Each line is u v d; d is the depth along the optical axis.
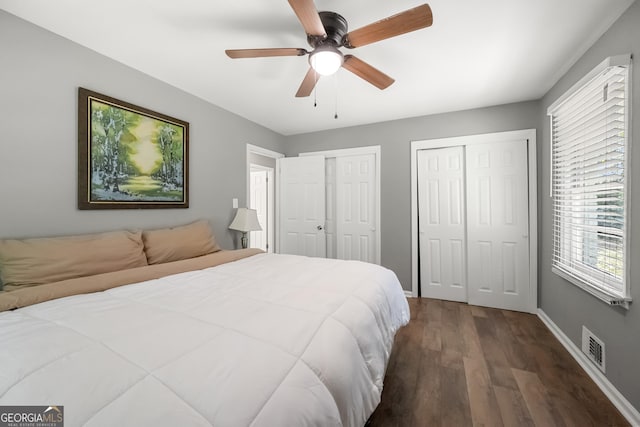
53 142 1.67
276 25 1.65
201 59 2.02
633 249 1.39
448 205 3.17
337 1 1.45
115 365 0.69
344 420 0.78
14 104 1.52
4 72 1.48
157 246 2.01
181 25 1.64
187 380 0.64
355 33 1.38
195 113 2.64
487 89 2.52
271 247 4.27
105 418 0.53
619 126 1.53
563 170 2.24
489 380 1.67
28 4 1.45
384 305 1.44
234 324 0.95
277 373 0.70
